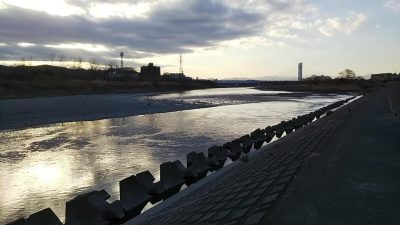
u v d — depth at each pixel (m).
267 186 6.12
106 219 6.72
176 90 163.00
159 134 24.08
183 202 7.38
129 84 144.38
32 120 34.72
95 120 34.84
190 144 19.59
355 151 9.74
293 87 184.75
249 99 81.31
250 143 14.91
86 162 15.33
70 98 77.06
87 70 155.38
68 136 24.00
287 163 8.53
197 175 10.02
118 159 15.73
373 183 6.16
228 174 9.85
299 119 24.61
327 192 5.57
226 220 4.75
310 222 4.29
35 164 15.19
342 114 26.50
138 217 7.00
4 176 13.20
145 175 8.56
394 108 27.22
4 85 82.12
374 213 4.62
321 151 9.76
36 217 5.85
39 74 113.88
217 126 28.89
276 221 4.31
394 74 196.62
